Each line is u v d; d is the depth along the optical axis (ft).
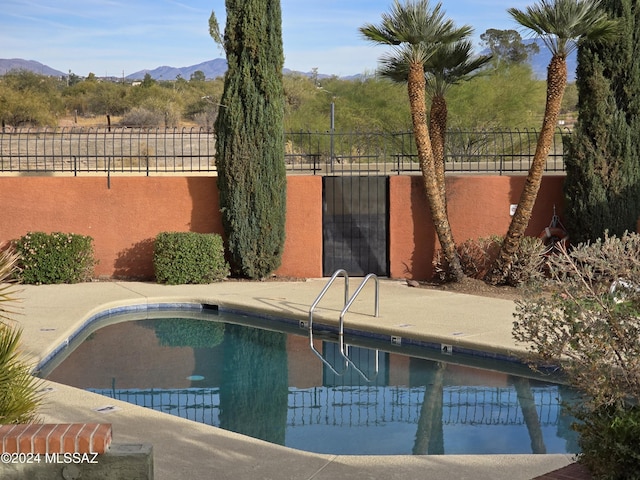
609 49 45.83
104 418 23.76
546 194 50.01
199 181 51.67
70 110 165.37
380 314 39.09
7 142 99.71
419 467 19.97
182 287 48.08
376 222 52.85
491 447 23.59
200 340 38.19
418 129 45.96
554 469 19.74
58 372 32.24
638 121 46.24
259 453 21.01
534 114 105.81
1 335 19.86
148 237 51.67
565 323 17.79
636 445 15.66
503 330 35.04
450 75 48.49
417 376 31.63
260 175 49.47
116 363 33.86
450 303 41.86
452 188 50.55
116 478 14.17
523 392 29.27
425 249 50.88
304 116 107.14
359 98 114.62
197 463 20.17
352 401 28.73
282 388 30.40
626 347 17.21
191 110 156.35
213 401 28.78
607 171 46.44
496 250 49.06
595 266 18.54
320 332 39.06
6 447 13.98
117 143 100.58
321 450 23.63
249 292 46.16
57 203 51.03
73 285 48.37
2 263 24.68
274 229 50.11
